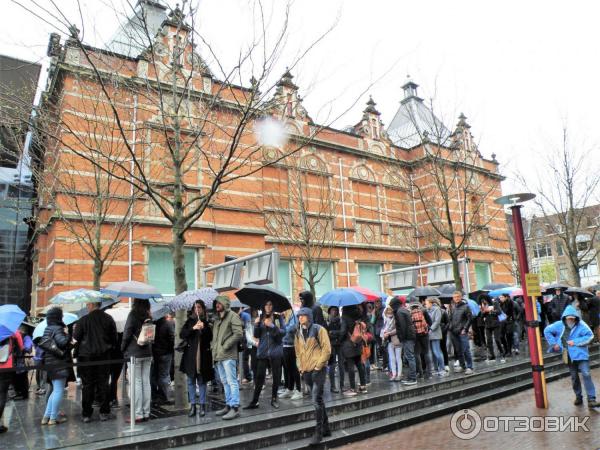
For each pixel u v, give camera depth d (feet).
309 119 73.72
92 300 25.39
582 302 45.68
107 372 25.11
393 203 83.10
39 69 45.91
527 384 34.65
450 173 84.17
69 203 42.42
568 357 27.53
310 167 72.79
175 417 25.04
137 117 48.08
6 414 27.07
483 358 43.29
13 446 20.18
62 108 44.96
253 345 33.71
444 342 38.01
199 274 54.95
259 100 30.22
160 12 56.65
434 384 31.63
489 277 91.15
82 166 46.96
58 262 46.11
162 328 29.12
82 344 24.70
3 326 22.47
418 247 82.99
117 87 34.73
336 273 72.28
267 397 30.01
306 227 60.70
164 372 29.27
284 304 28.17
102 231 48.19
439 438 23.38
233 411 24.23
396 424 25.82
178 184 29.60
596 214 81.61
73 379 27.20
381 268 79.36
